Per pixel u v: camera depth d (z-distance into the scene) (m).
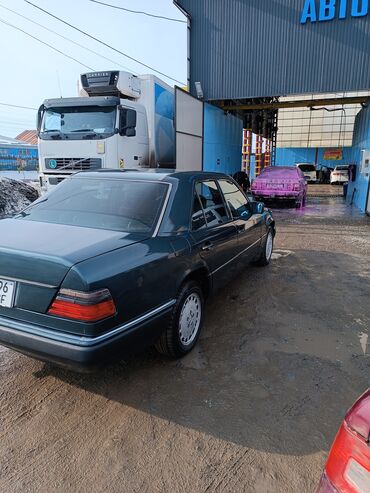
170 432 2.40
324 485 1.34
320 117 33.84
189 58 13.28
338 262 6.46
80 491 1.97
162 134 10.77
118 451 2.24
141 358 3.25
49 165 8.82
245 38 12.48
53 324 2.28
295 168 14.80
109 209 3.22
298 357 3.30
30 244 2.51
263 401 2.71
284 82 12.27
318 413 2.59
